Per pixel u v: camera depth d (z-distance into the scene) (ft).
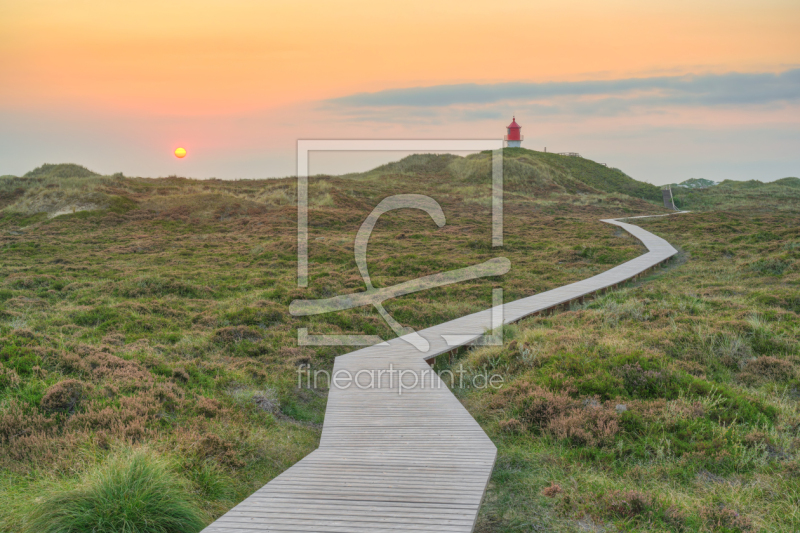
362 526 16.75
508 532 18.56
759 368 34.40
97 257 90.48
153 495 17.84
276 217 141.59
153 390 27.96
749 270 74.43
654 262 89.97
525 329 49.49
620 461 23.04
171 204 154.10
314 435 29.04
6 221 134.62
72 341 35.99
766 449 23.31
